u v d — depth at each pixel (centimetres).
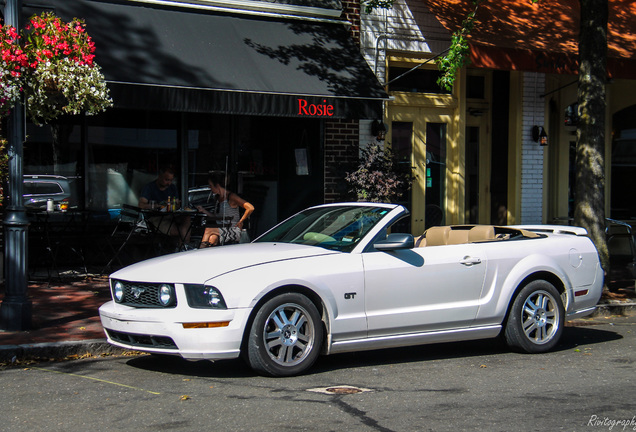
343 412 543
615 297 1135
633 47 1397
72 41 799
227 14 1260
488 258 754
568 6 1459
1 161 823
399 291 703
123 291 674
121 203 1248
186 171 1290
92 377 659
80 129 1218
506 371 691
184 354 625
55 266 1133
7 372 680
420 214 1446
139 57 1087
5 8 805
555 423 516
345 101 1172
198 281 631
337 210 785
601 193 1136
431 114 1454
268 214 1344
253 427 507
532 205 1571
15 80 768
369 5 1302
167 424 516
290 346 656
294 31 1282
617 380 652
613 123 1739
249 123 1332
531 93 1559
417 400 579
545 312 785
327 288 669
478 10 1350
